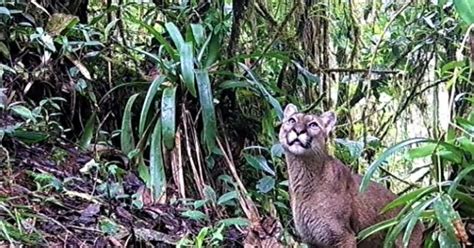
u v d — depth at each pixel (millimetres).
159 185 2553
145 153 2838
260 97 3047
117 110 2988
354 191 2377
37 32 2752
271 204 2768
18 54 2816
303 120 2320
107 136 2857
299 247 2445
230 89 3014
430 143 2006
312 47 3441
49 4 3031
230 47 3186
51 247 2012
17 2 2869
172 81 2738
